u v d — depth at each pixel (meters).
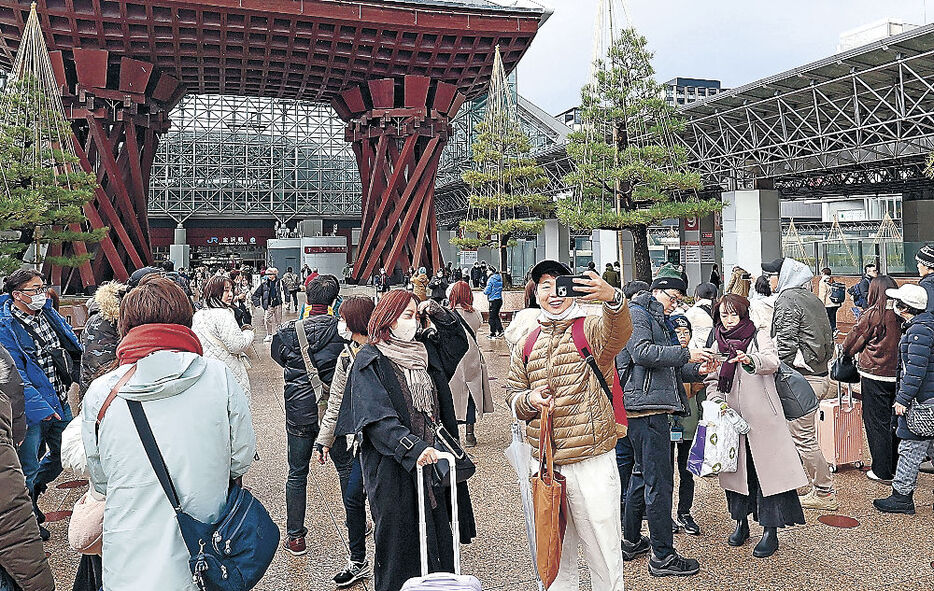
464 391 7.40
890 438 6.06
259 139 72.00
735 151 31.50
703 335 5.86
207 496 2.44
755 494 4.73
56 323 5.77
